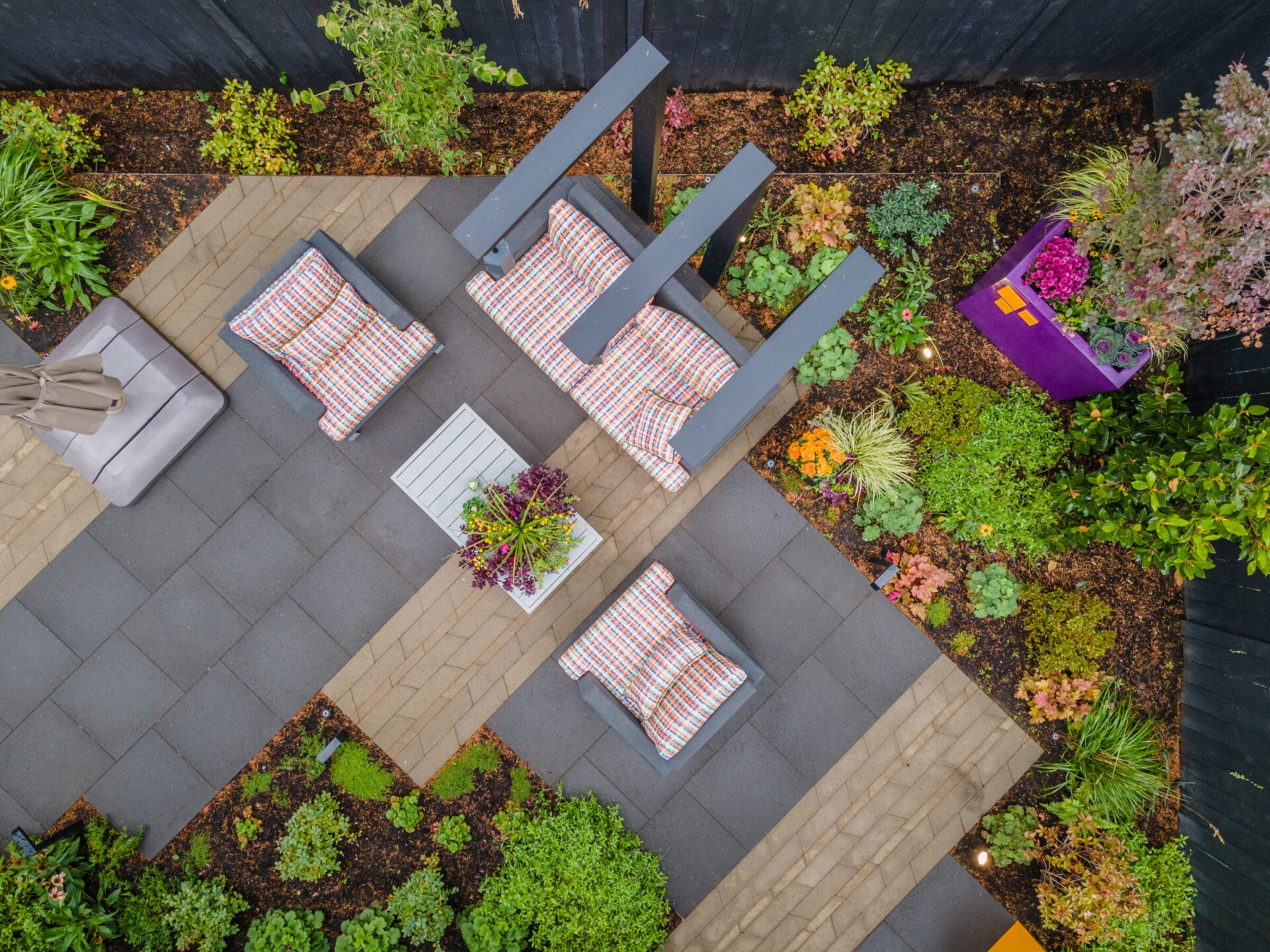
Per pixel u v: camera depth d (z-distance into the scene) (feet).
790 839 20.34
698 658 18.19
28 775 20.22
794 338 14.73
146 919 19.51
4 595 20.35
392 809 19.97
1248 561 18.24
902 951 20.06
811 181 20.16
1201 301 14.99
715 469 20.52
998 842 19.71
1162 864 19.24
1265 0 16.51
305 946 19.39
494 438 20.27
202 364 20.42
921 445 20.18
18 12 16.87
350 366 18.89
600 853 19.19
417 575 20.61
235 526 20.49
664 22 17.60
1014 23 17.58
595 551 20.62
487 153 20.40
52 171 19.63
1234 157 14.48
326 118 20.52
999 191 20.26
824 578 20.49
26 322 20.52
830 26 17.74
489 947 19.19
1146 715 20.22
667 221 20.35
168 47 18.42
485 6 17.11
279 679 20.45
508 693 20.49
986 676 20.38
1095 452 19.34
